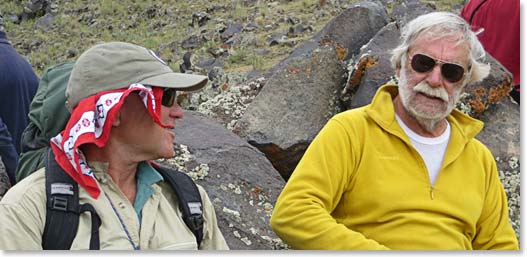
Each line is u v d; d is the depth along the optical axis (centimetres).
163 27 1661
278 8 1526
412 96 424
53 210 326
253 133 588
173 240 348
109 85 340
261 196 506
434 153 432
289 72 626
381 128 426
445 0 1390
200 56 1302
